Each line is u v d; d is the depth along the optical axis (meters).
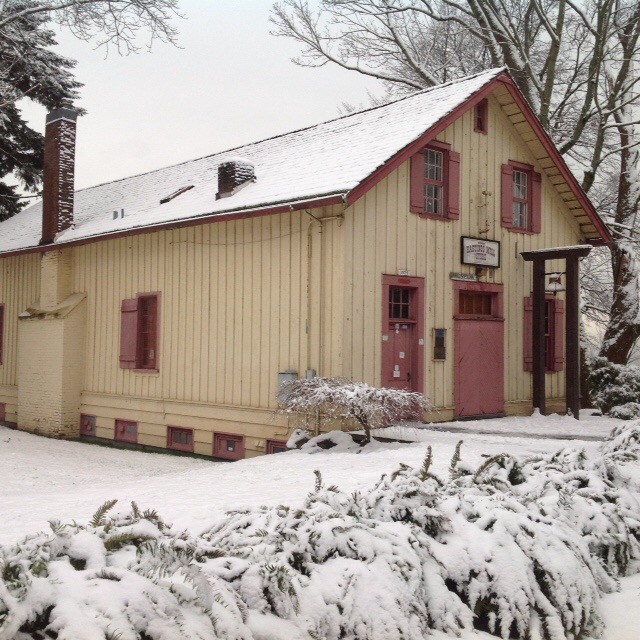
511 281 16.12
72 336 19.06
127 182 23.77
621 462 6.99
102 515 3.66
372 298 13.25
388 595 3.59
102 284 18.75
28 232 22.94
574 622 4.22
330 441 12.01
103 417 18.34
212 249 15.50
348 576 3.63
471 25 26.19
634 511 5.89
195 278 15.90
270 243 14.16
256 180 15.64
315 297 13.21
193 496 7.89
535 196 16.91
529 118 16.05
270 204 13.23
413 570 3.85
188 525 5.48
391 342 13.73
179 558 3.26
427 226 14.35
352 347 12.86
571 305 15.46
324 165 14.27
